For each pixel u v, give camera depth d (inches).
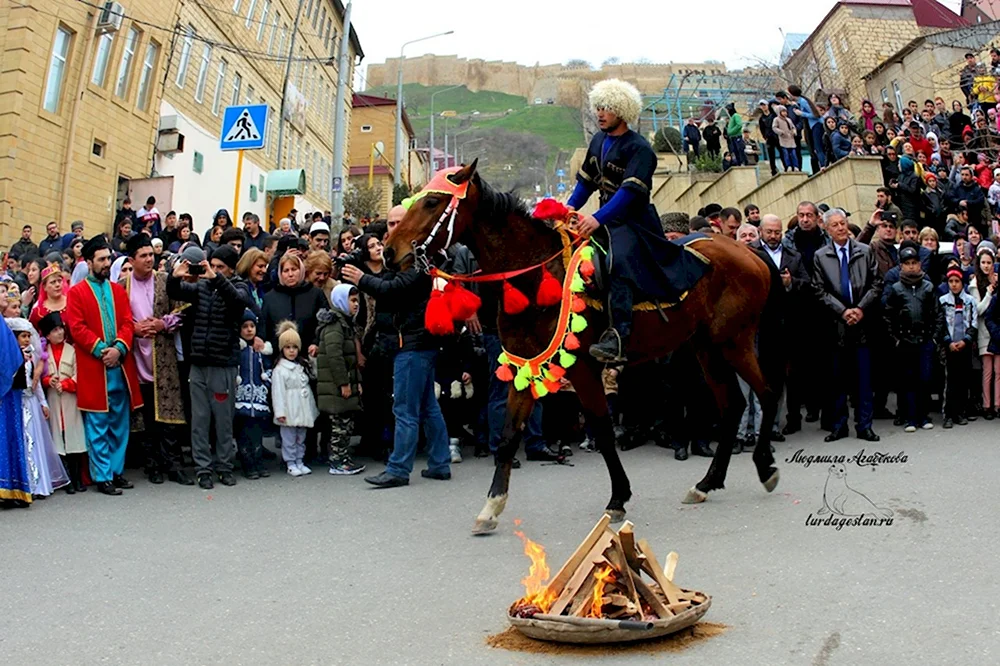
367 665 143.2
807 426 377.1
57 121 714.8
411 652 148.0
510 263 221.3
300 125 1325.0
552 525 231.8
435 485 289.9
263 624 164.2
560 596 150.2
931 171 677.3
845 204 581.6
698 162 928.3
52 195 711.1
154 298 310.8
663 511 242.5
